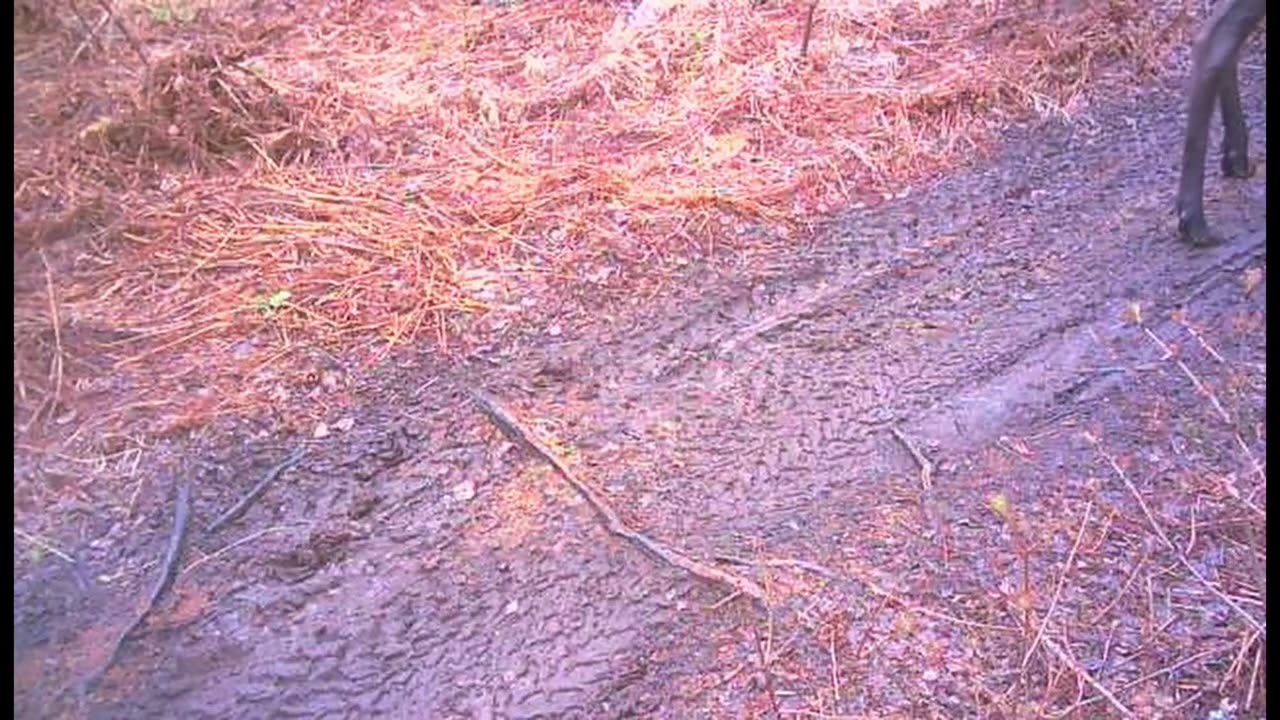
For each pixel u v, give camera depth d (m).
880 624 2.77
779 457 3.27
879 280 3.92
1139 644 2.69
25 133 4.52
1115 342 3.57
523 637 2.84
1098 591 2.81
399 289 3.92
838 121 4.72
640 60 5.13
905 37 5.29
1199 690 2.59
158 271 4.02
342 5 5.92
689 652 2.77
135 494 3.25
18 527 3.16
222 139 4.62
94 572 3.05
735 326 3.76
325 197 4.36
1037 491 3.08
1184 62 4.95
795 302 3.84
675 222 4.20
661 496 3.17
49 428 3.45
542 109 4.90
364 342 3.73
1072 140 4.58
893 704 2.61
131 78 4.89
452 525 3.14
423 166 4.56
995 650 2.70
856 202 4.31
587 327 3.78
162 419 3.47
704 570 2.94
